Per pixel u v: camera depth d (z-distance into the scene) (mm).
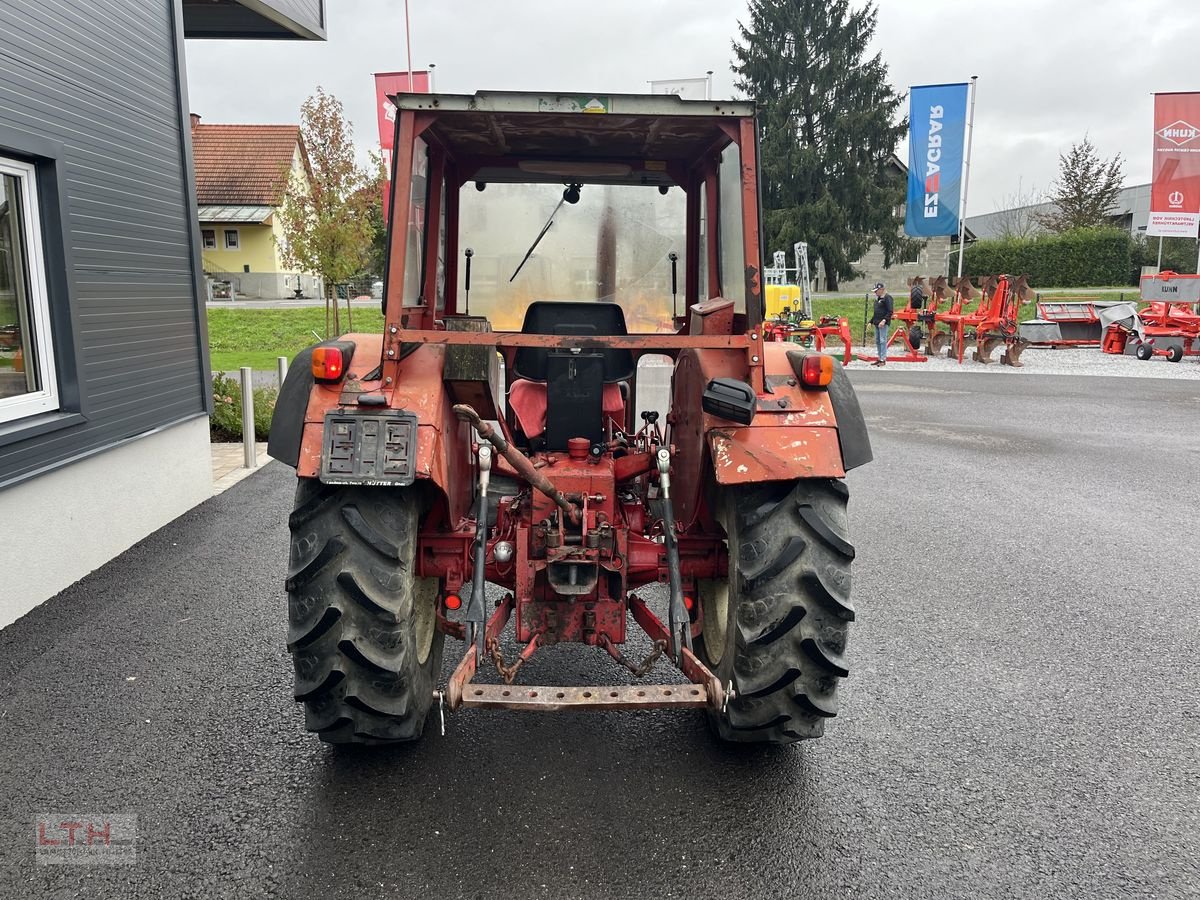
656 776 3064
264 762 3123
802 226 36219
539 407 3689
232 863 2562
